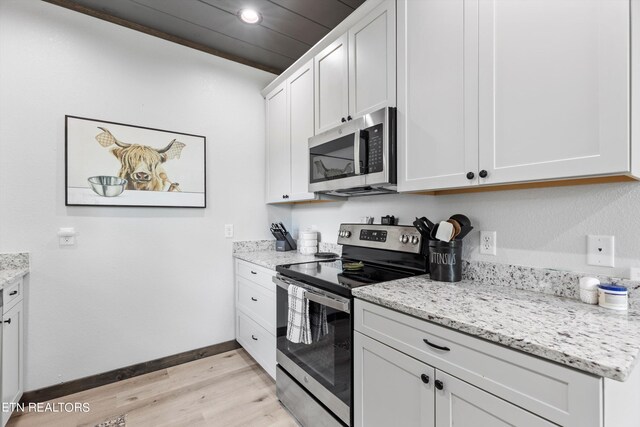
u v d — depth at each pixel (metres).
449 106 1.29
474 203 1.53
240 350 2.72
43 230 1.98
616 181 1.09
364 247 1.97
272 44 2.59
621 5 0.86
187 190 2.51
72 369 2.06
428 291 1.29
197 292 2.57
